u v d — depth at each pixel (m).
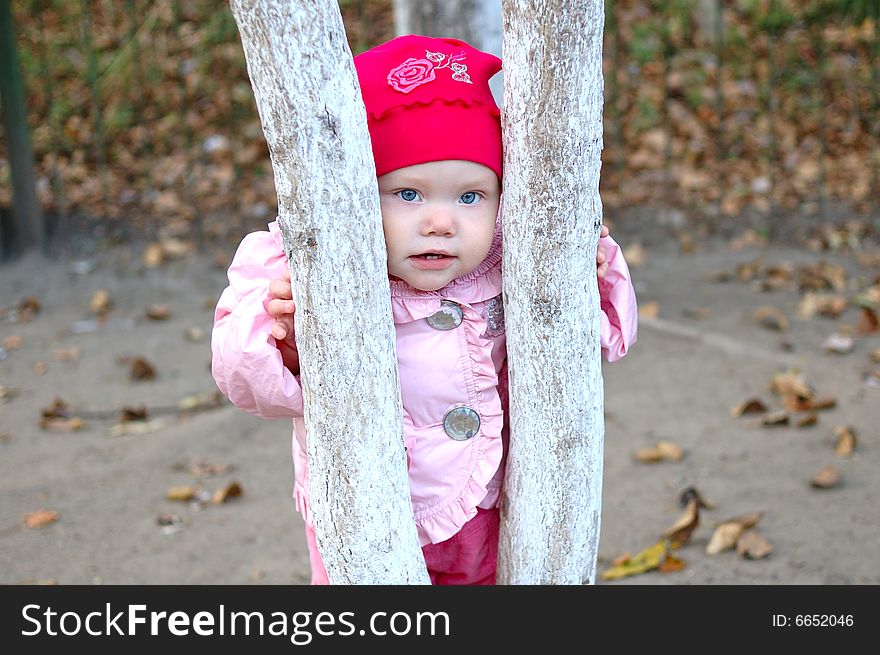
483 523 1.90
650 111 7.64
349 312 1.48
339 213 1.44
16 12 8.57
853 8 8.64
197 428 4.15
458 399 1.79
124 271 5.76
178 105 7.68
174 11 8.26
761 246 5.90
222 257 5.89
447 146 1.63
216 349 1.67
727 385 4.34
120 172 6.93
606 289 1.86
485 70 1.70
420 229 1.65
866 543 3.18
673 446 3.81
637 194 6.60
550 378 1.61
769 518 3.35
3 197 6.47
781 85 7.95
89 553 3.31
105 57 8.18
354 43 8.25
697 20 8.68
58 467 3.88
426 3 3.64
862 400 4.11
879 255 5.68
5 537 3.41
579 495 1.68
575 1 1.44
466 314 1.79
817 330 4.81
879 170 6.75
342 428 1.52
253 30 1.38
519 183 1.54
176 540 3.39
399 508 1.58
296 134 1.41
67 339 5.04
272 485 3.75
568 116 1.49
